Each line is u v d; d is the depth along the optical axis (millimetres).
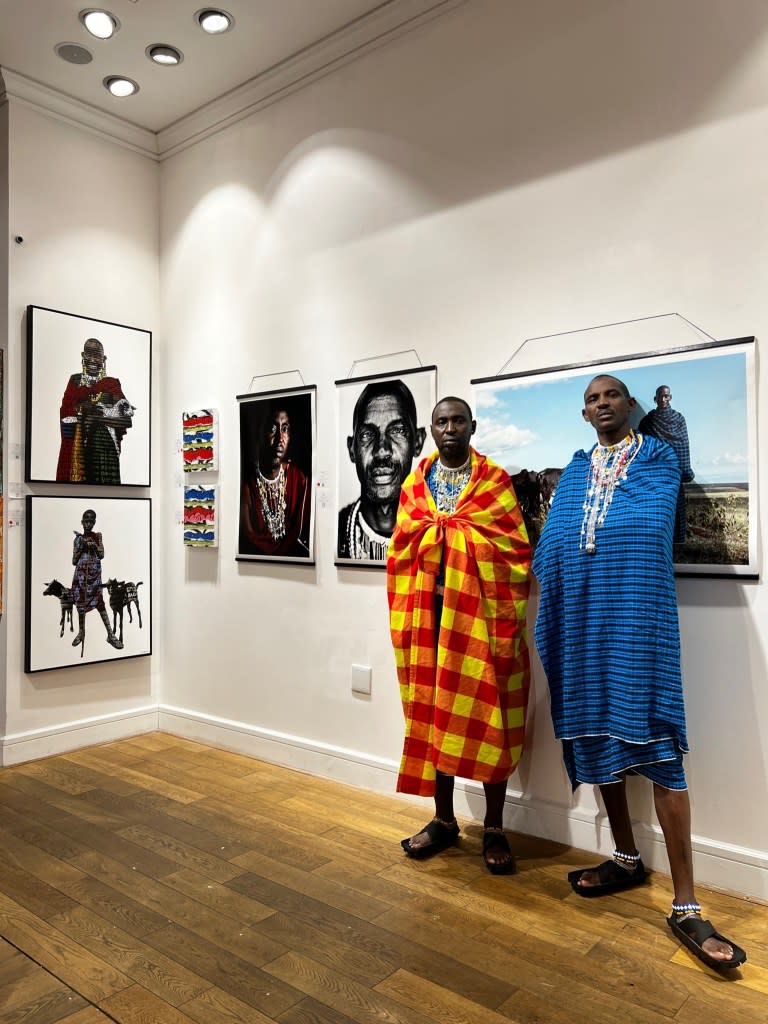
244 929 2209
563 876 2541
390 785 3289
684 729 2207
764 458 2367
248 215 3945
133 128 4258
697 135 2506
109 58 3643
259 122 3898
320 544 3582
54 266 3951
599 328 2711
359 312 3443
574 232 2779
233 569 3984
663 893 2424
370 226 3406
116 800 3248
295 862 2650
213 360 4109
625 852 2447
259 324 3881
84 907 2340
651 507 2301
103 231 4164
